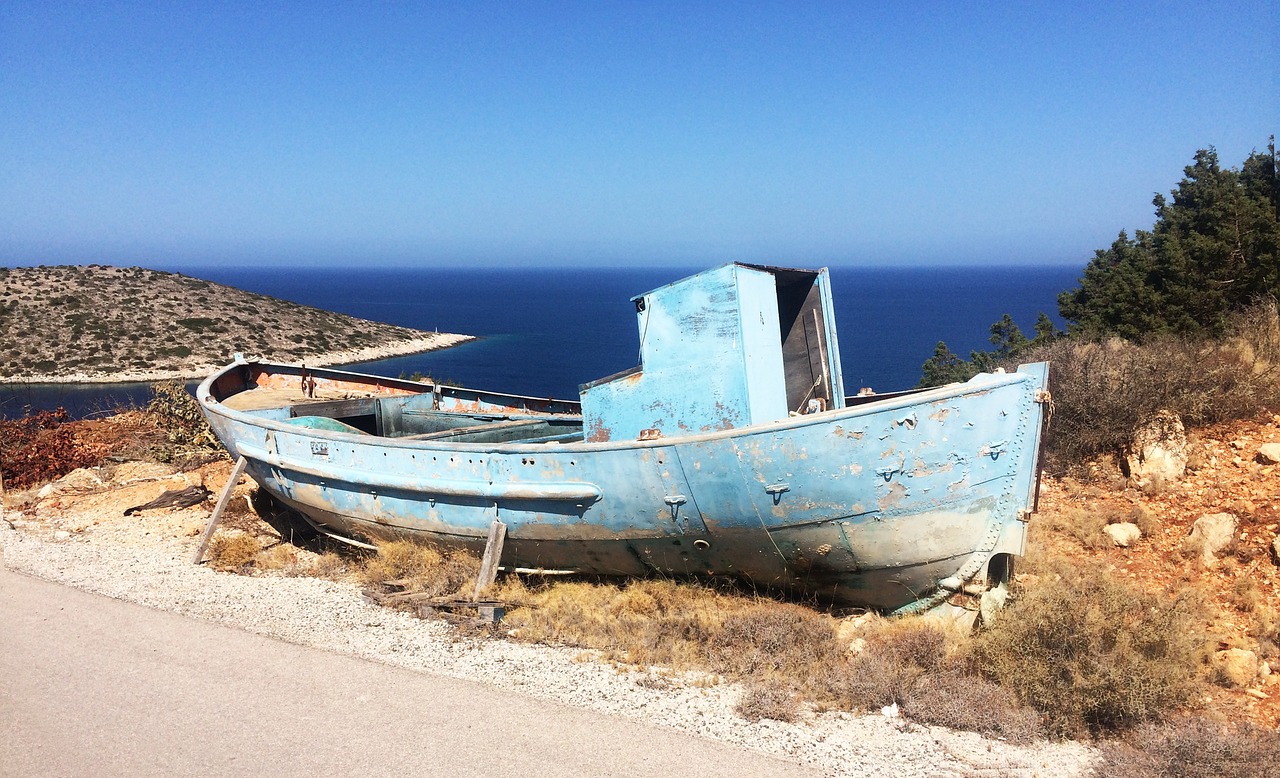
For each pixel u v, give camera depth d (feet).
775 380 24.14
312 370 41.32
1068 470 27.50
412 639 19.88
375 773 14.02
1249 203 39.50
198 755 14.58
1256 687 16.69
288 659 18.54
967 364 50.37
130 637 19.75
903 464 19.76
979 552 20.57
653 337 24.71
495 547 23.39
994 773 14.07
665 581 23.50
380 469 25.34
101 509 31.58
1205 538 21.38
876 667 17.70
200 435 42.47
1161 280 40.04
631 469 21.43
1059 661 16.22
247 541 27.17
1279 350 29.58
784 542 21.30
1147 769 13.74
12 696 16.76
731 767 14.26
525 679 17.63
